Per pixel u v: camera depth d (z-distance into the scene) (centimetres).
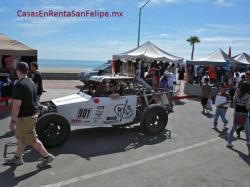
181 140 848
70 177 570
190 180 573
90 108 820
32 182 543
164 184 551
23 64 576
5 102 1377
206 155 723
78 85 2336
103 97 835
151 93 935
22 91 571
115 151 732
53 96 1672
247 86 766
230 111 1402
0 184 532
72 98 854
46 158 614
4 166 614
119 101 855
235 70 2300
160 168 629
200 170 625
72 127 959
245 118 777
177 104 1550
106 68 2400
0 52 1411
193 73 2258
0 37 1553
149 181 562
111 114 847
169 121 1104
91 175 582
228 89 1755
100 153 715
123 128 959
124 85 876
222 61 2131
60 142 745
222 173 613
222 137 897
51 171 596
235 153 746
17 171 591
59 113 789
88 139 833
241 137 908
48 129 732
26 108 582
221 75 2214
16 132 601
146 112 872
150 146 780
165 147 776
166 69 2003
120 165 639
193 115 1248
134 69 2138
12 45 1499
